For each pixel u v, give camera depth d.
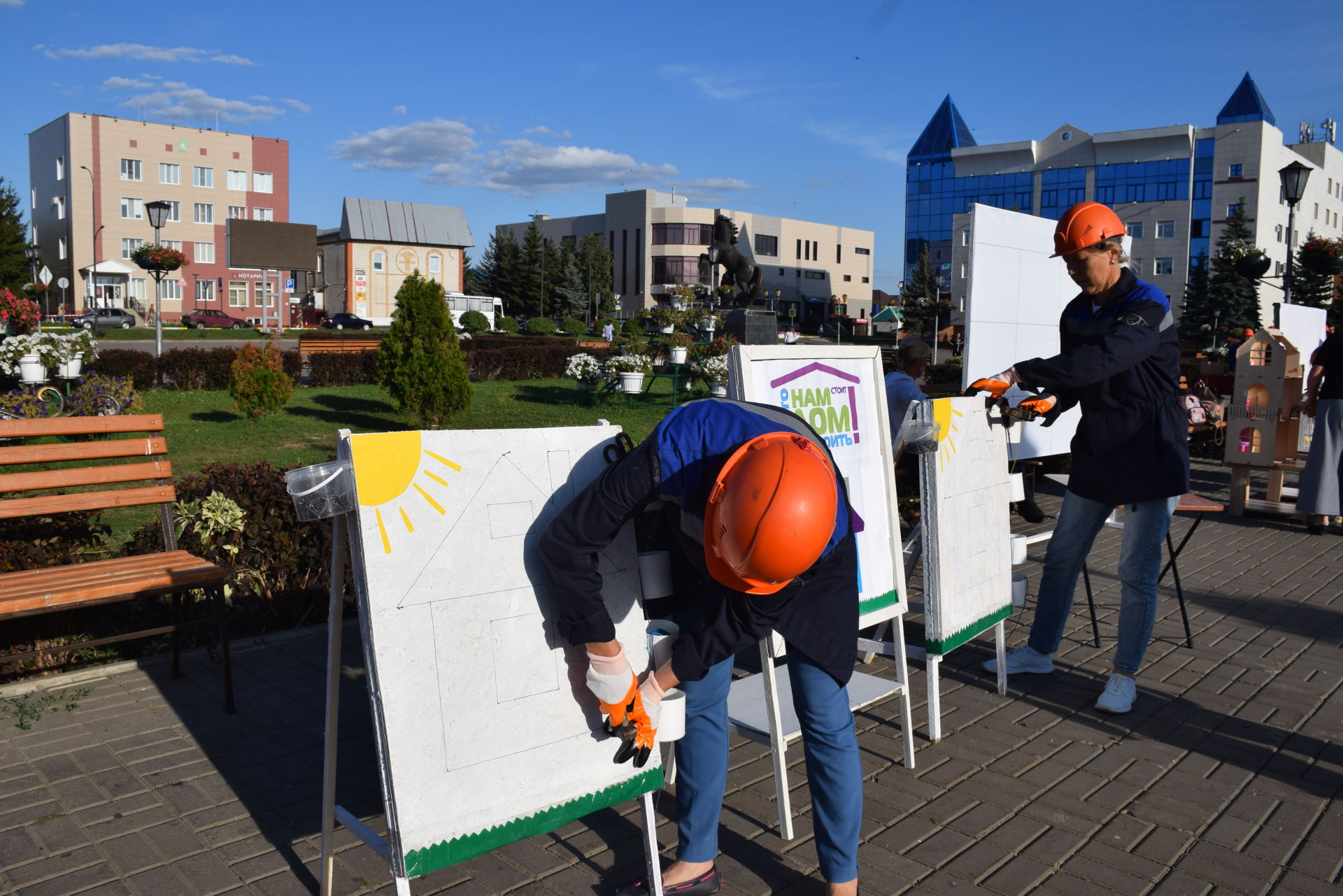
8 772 3.34
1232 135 69.19
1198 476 11.27
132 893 2.62
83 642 3.87
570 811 2.28
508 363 23.03
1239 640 5.14
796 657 2.50
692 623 2.55
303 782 3.31
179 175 71.62
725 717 2.61
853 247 104.50
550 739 2.25
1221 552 7.36
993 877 2.78
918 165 85.12
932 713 3.71
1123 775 3.48
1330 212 83.75
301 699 4.05
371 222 68.06
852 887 2.56
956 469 3.77
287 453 11.51
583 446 2.42
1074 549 4.35
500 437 2.24
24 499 4.11
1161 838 3.03
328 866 2.53
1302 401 8.77
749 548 1.95
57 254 72.56
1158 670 4.64
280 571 5.07
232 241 56.19
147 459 5.50
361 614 2.01
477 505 2.17
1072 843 2.98
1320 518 8.06
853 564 2.44
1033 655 4.58
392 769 1.99
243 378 13.99
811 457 2.04
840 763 2.50
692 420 2.21
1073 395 4.27
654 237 90.25
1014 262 7.00
